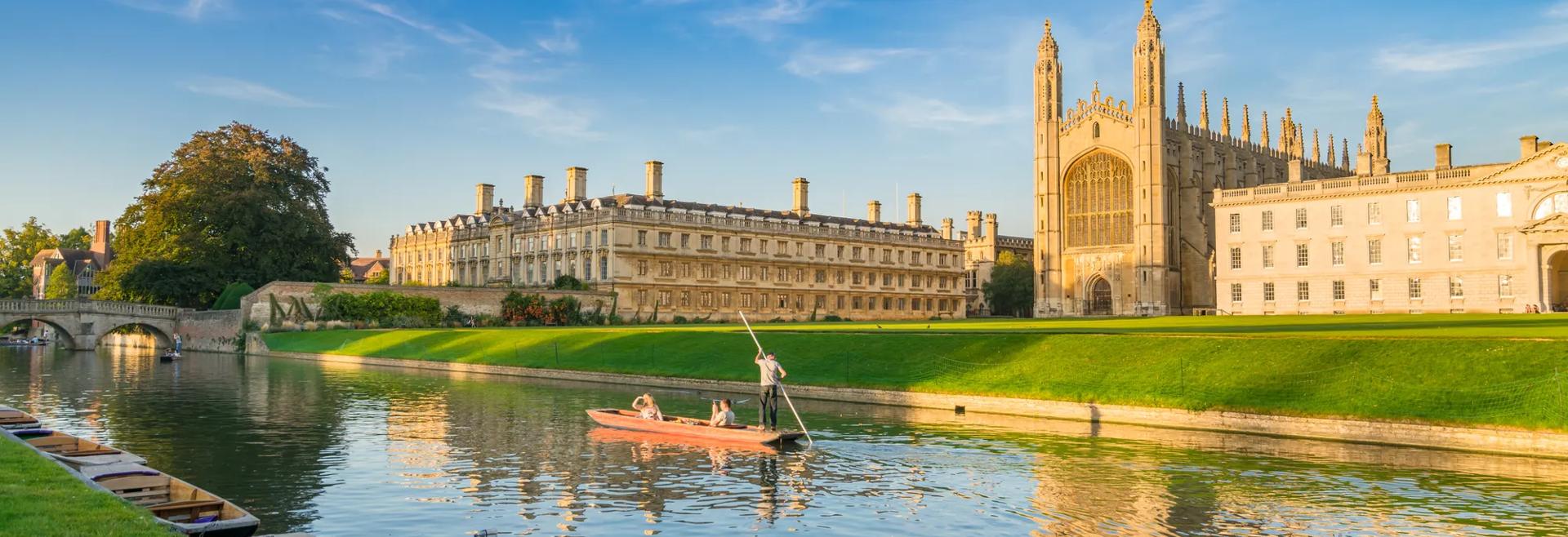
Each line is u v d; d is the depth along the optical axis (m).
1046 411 38.47
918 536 20.33
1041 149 131.62
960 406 39.62
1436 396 32.06
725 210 127.94
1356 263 91.62
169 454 29.56
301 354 81.25
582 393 47.97
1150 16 121.88
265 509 22.36
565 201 126.56
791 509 22.52
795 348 52.03
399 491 24.25
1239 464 27.84
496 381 55.31
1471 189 85.25
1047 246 130.62
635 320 110.81
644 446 30.89
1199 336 41.66
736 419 37.59
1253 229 98.56
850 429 34.62
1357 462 28.11
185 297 102.25
